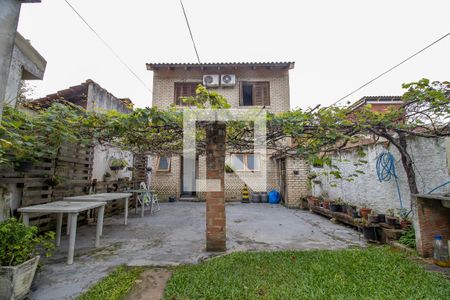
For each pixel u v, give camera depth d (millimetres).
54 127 3102
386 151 4598
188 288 2391
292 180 8188
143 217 6469
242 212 7160
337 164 6395
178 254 3484
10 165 3457
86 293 2314
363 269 2795
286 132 3324
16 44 4000
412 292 2260
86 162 5750
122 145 5543
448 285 2391
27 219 3260
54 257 3336
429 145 3693
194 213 7109
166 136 4227
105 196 4859
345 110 3309
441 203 3379
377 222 4172
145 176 9453
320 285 2418
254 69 10328
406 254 3322
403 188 4160
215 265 2973
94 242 4086
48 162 4570
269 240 4199
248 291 2332
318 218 6246
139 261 3203
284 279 2580
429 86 2900
